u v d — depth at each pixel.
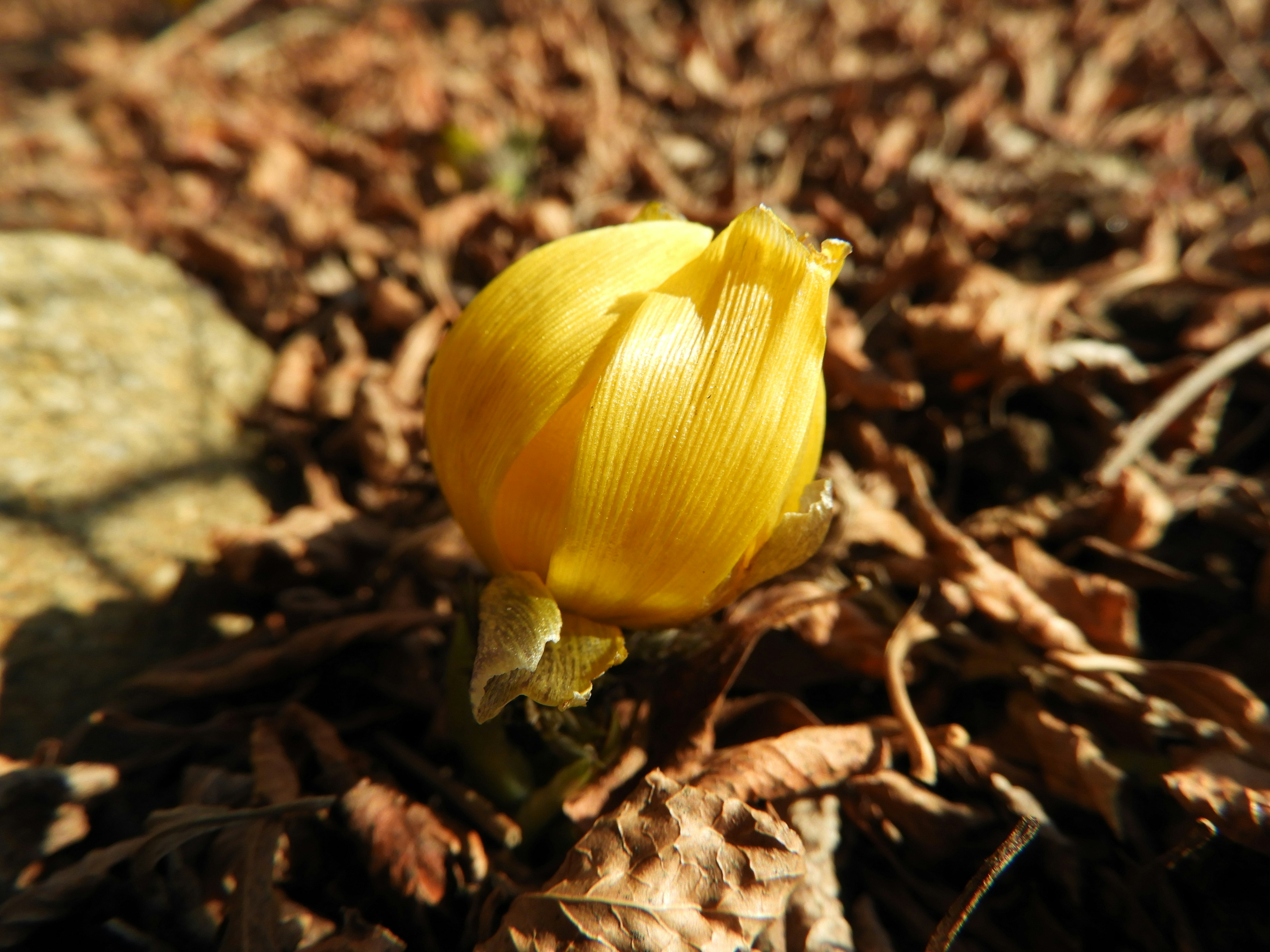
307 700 0.07
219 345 0.11
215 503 0.09
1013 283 0.10
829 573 0.08
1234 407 0.09
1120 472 0.08
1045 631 0.07
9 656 0.07
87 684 0.08
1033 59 0.15
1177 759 0.06
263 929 0.05
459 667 0.06
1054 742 0.06
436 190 0.13
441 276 0.11
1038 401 0.09
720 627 0.06
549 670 0.05
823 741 0.06
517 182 0.13
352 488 0.09
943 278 0.10
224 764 0.07
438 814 0.06
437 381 0.05
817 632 0.07
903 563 0.08
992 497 0.09
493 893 0.06
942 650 0.07
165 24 0.22
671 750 0.06
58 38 0.22
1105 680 0.07
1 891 0.06
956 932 0.05
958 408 0.09
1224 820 0.06
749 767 0.06
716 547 0.05
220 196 0.14
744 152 0.13
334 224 0.12
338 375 0.10
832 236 0.12
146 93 0.17
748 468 0.05
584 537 0.05
